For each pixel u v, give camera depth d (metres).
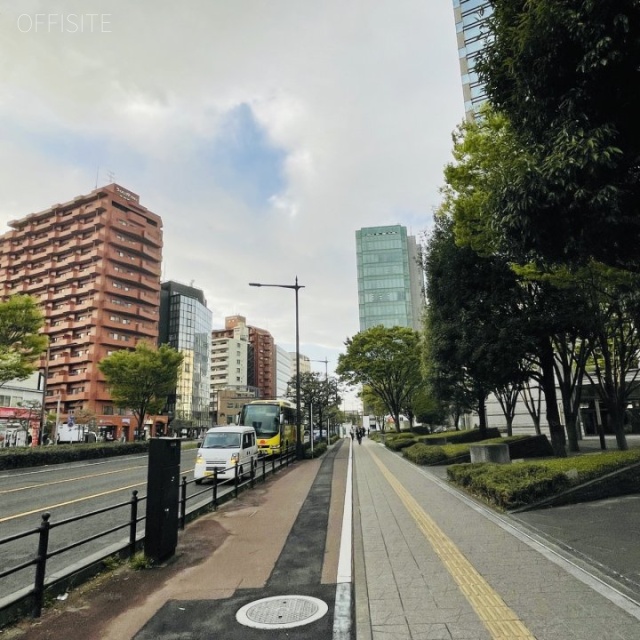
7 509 10.99
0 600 4.37
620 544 6.08
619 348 15.95
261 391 145.12
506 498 8.65
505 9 5.80
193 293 109.12
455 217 12.34
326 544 7.13
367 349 35.19
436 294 17.67
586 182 5.09
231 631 4.11
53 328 68.62
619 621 3.86
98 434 56.59
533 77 5.51
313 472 18.09
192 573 5.83
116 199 71.56
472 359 14.73
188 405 98.06
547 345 15.59
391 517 8.66
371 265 102.00
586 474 9.42
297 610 4.56
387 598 4.62
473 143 11.01
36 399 43.72
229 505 10.94
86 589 5.29
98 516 10.02
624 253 5.92
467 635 3.73
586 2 4.69
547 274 11.09
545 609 4.15
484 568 5.38
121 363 40.47
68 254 72.38
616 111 5.24
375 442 46.25
